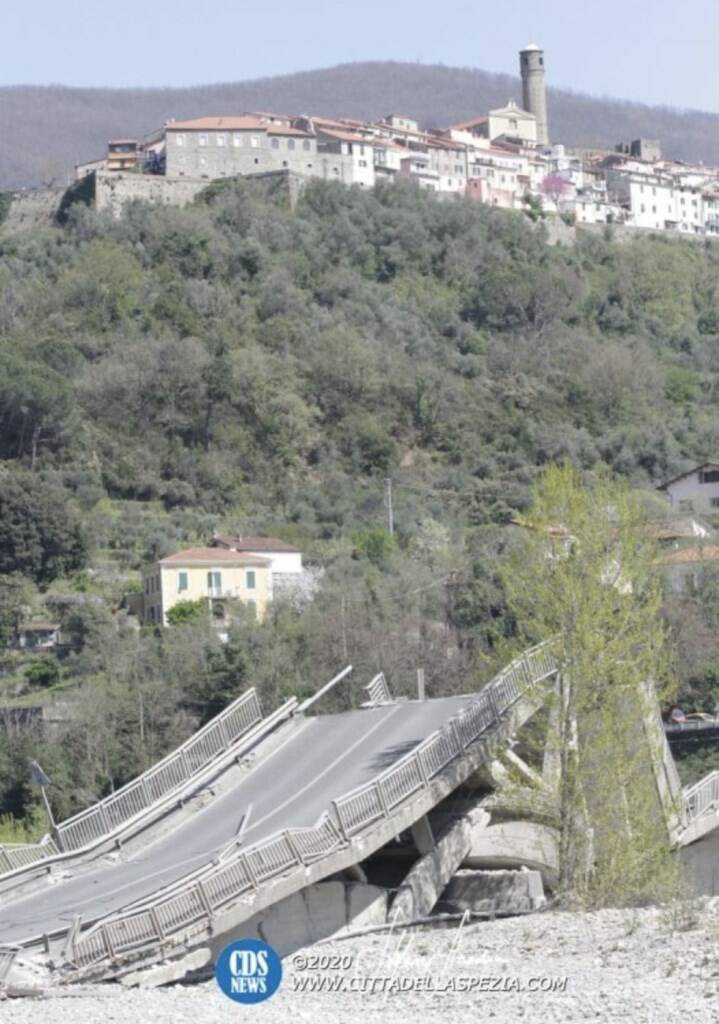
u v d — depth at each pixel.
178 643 160.75
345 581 182.38
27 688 172.88
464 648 151.50
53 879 72.50
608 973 48.56
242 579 199.75
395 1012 44.81
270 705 145.75
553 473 79.38
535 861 75.62
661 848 71.81
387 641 151.75
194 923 62.75
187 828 76.31
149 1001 50.44
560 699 75.25
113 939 59.97
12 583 196.88
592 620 75.31
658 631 76.50
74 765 137.00
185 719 143.75
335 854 68.50
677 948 51.81
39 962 58.53
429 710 82.12
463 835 74.06
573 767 72.81
